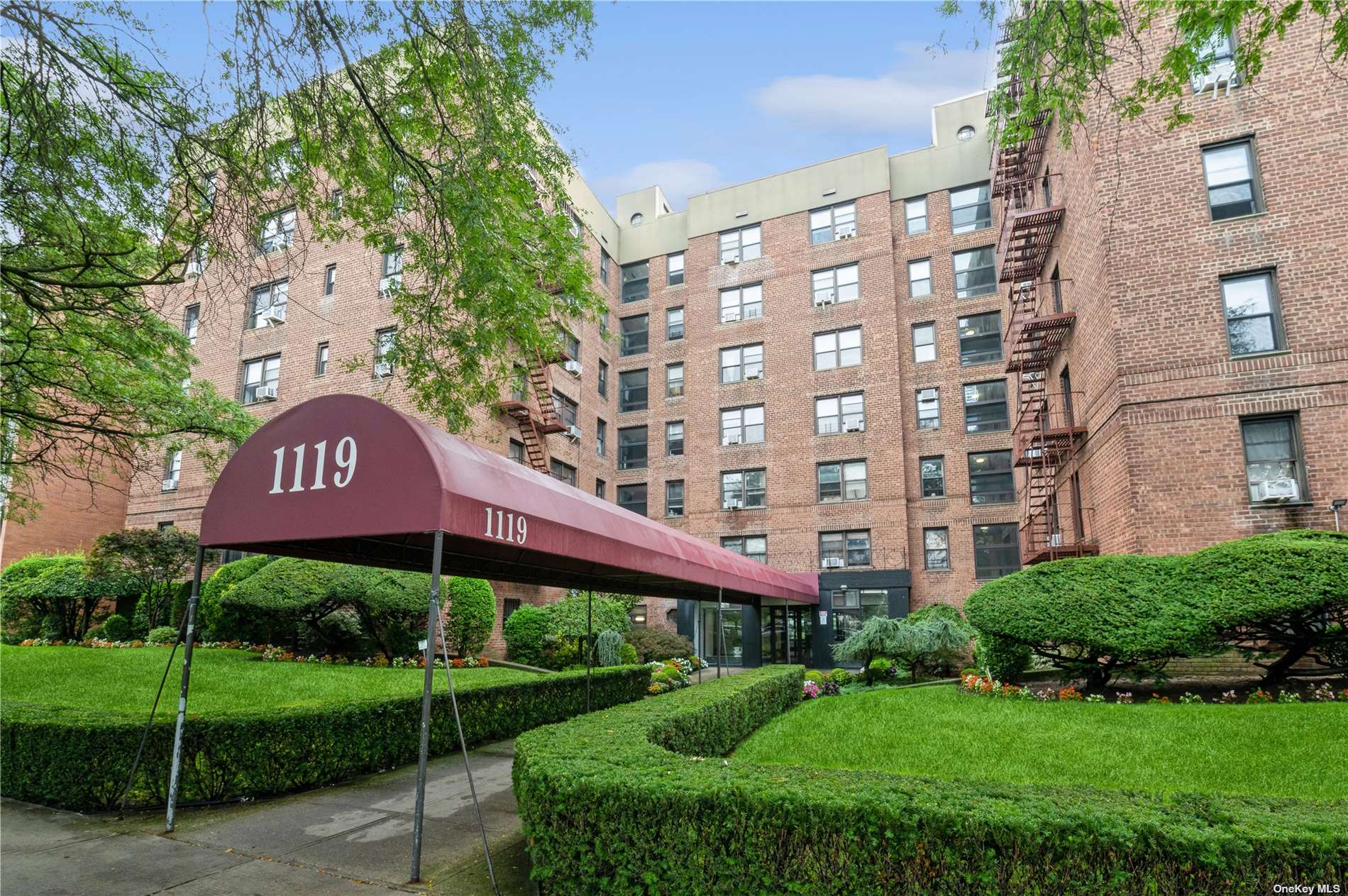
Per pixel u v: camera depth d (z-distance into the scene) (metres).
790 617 27.64
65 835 5.90
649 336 33.41
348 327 24.20
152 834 5.94
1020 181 20.53
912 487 27.39
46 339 10.32
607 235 33.62
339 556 7.70
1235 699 10.89
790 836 3.73
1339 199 13.21
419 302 9.59
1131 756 7.88
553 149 9.03
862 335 28.81
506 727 10.71
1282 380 13.08
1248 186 13.98
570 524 7.12
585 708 12.86
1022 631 11.52
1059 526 20.11
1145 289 14.18
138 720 6.96
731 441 30.33
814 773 4.29
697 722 7.67
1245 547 10.68
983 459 26.75
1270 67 13.98
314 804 6.94
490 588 20.22
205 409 12.81
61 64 7.06
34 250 8.65
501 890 4.80
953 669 17.75
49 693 11.92
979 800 3.71
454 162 8.15
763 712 11.05
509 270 9.16
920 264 29.17
